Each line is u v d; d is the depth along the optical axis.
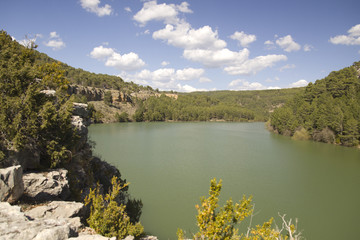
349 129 75.81
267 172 45.09
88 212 15.25
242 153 62.22
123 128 118.62
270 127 125.31
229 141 82.62
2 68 16.81
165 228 24.48
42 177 13.97
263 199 32.34
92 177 21.92
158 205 29.47
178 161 51.06
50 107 16.02
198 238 9.25
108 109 168.12
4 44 26.17
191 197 31.95
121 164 47.50
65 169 16.86
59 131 16.91
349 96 96.00
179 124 157.12
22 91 16.64
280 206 30.44
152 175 40.81
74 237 8.53
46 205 12.91
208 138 89.19
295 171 46.66
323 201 32.47
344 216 28.30
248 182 39.00
